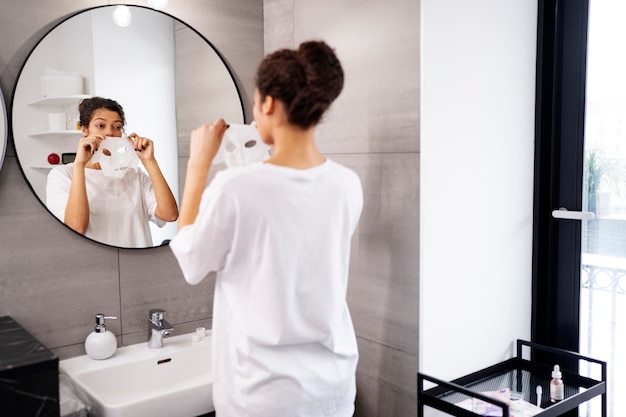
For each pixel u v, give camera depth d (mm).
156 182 2074
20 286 1834
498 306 2037
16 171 1806
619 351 1956
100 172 1956
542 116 2078
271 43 2285
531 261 2135
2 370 1357
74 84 1887
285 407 1375
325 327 1404
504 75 1983
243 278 1365
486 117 1938
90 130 1925
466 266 1920
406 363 1864
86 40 1902
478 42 1894
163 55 2064
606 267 1973
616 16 1899
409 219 1816
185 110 2125
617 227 1940
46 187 1849
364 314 2002
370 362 1997
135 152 2023
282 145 1345
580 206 2021
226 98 2227
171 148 2104
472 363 1969
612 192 1944
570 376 1929
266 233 1303
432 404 1755
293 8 2174
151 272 2096
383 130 1877
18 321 1838
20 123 1795
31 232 1842
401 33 1800
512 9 1992
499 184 2002
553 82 2051
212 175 2141
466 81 1870
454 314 1899
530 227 2121
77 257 1934
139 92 2020
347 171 1437
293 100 1294
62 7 1858
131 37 1993
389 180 1872
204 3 2150
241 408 1405
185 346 2066
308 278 1362
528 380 1952
